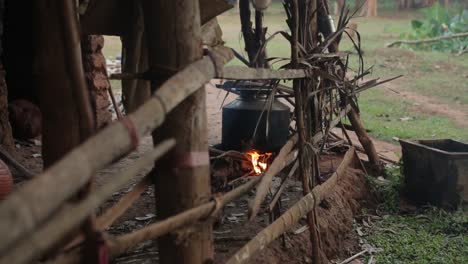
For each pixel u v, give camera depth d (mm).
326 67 5797
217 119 10398
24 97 9656
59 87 3541
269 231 4211
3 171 5176
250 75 3965
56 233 2029
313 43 5992
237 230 5066
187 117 3465
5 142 7695
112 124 2451
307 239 5207
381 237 5980
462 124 10922
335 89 6301
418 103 12469
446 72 15688
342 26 6039
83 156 2176
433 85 14195
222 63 3707
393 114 11547
